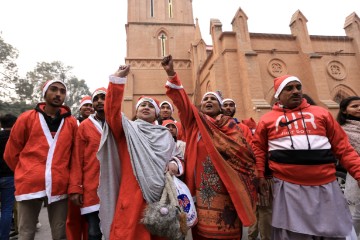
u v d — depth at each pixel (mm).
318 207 2471
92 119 3498
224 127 2900
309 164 2541
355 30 19328
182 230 2273
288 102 2873
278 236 2717
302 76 17719
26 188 2893
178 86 2861
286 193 2602
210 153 2637
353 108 3604
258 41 17812
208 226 2572
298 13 18578
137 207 2369
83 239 3371
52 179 2973
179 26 26094
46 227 5609
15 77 29031
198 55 22438
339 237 2428
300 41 17984
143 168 2498
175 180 2570
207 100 3305
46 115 3281
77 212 3209
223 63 16797
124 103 22156
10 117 4445
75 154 3217
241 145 2791
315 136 2615
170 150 2834
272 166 2783
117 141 2766
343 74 18594
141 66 24016
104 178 2605
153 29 25531
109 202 2557
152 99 3125
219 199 2656
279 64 17750
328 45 19000
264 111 14469
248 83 15195
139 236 2316
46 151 3084
